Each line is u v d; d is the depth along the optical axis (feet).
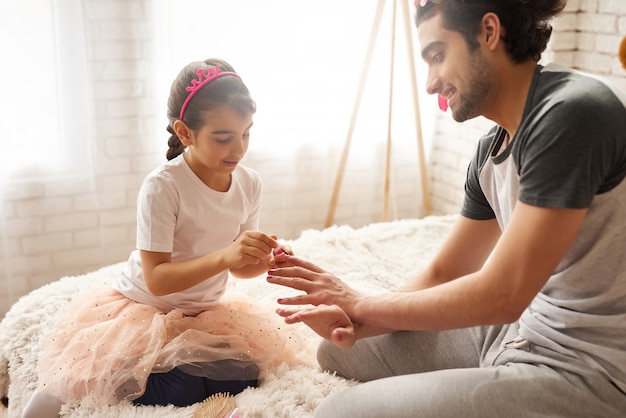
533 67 4.44
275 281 5.13
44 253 8.91
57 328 5.90
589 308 4.32
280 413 5.20
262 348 5.74
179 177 5.60
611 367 4.25
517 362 4.60
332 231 8.36
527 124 4.23
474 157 5.13
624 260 4.18
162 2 8.59
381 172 10.43
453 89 4.57
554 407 4.27
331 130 9.92
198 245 5.76
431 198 10.93
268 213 9.93
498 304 4.21
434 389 4.42
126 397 5.28
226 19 8.92
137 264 5.86
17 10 8.09
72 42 8.37
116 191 9.04
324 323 4.90
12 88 8.27
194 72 5.43
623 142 3.98
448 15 4.35
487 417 4.27
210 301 5.99
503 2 4.22
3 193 8.41
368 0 9.56
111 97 8.70
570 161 3.94
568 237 4.04
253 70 9.21
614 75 8.26
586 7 8.49
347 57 9.67
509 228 4.17
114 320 5.61
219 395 5.29
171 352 5.38
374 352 5.49
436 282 5.43
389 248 8.09
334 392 5.45
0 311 8.83
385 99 10.07
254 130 9.48
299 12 9.23
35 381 5.84
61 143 8.66
